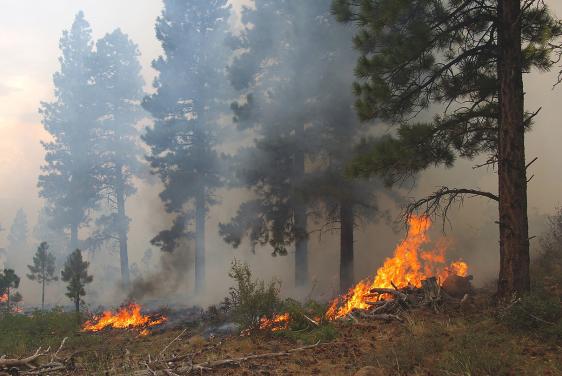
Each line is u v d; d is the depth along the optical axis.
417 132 10.48
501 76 10.41
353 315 11.57
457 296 11.40
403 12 10.43
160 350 11.01
